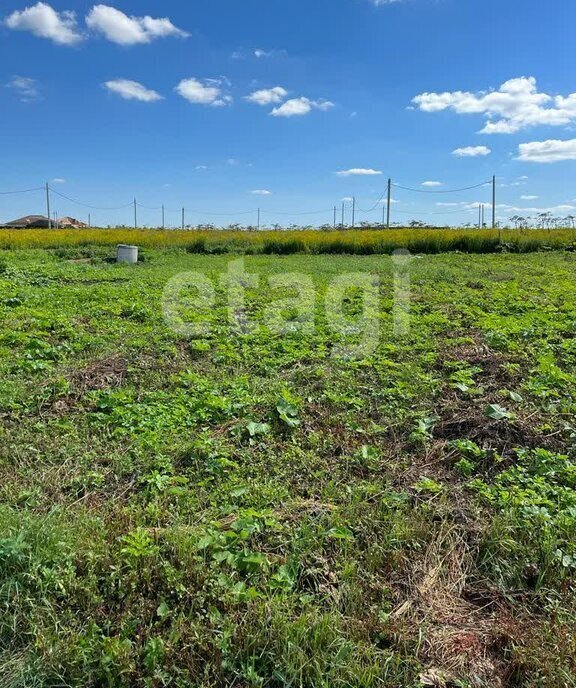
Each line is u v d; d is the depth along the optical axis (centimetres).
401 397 457
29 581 234
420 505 310
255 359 573
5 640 215
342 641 214
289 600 235
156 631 220
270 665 207
